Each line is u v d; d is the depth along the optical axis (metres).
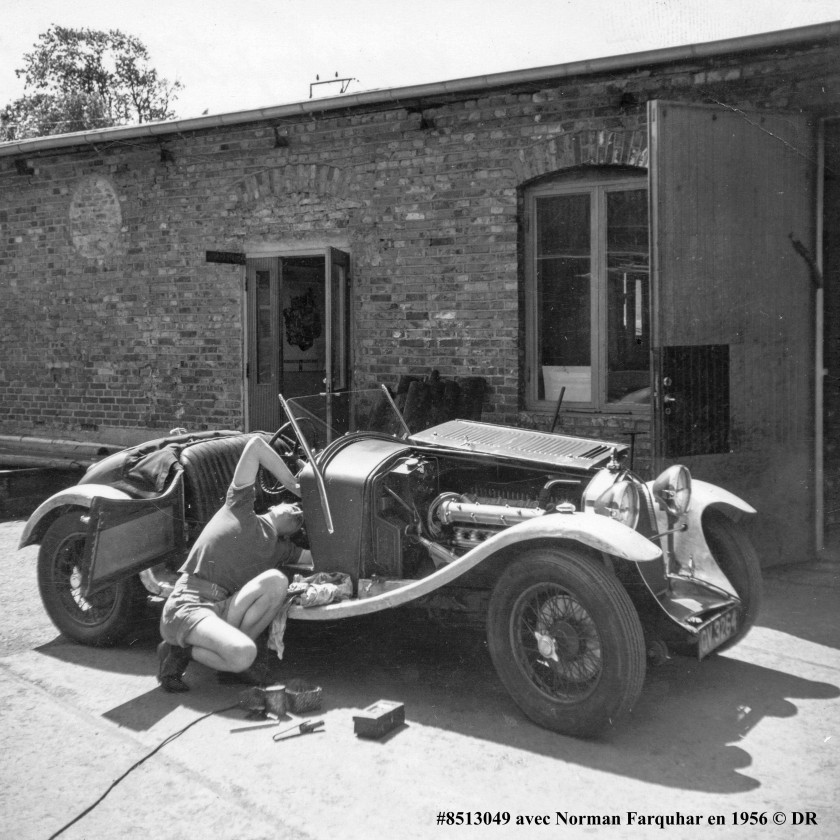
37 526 4.61
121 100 29.78
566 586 3.30
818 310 5.80
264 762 3.19
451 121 7.25
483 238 7.21
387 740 3.36
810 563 5.90
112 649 4.50
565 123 6.79
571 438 4.45
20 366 9.85
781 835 2.67
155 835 2.71
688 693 3.80
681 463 5.38
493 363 7.25
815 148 5.75
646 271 6.84
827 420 6.75
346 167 7.79
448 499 4.11
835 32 5.64
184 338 8.84
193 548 4.03
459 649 4.39
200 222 8.63
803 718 3.52
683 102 5.29
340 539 4.11
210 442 4.84
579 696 3.34
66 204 9.36
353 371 7.86
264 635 3.97
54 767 3.17
